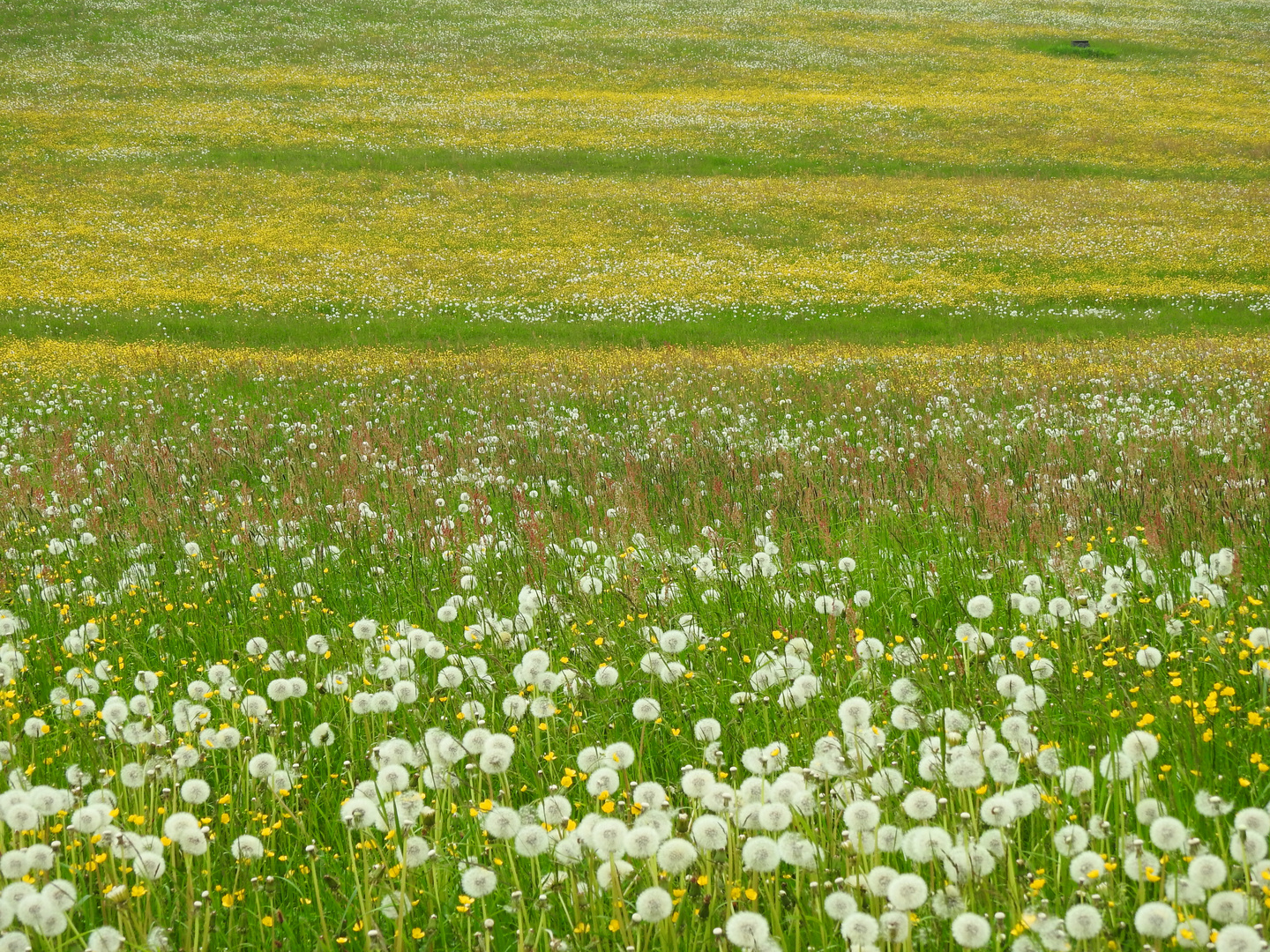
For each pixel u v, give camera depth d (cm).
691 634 523
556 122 5650
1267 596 553
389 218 4191
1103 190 4662
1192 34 8100
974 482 887
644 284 3447
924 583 608
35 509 932
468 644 566
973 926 282
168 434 1498
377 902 346
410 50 7119
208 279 3403
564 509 902
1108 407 1563
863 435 1316
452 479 1043
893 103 6138
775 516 812
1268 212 4281
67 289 3219
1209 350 2342
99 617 647
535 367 2223
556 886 329
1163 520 696
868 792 362
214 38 7188
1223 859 319
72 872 355
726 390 1809
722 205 4394
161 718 482
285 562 757
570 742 452
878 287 3391
